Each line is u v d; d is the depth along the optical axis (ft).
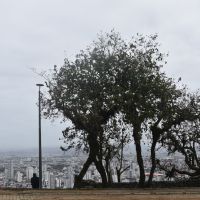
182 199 63.98
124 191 83.15
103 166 115.34
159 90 112.88
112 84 114.62
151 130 116.47
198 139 121.90
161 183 117.60
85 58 116.26
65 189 89.30
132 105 110.63
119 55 115.34
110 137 115.85
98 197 66.80
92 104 112.57
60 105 114.01
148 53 116.88
